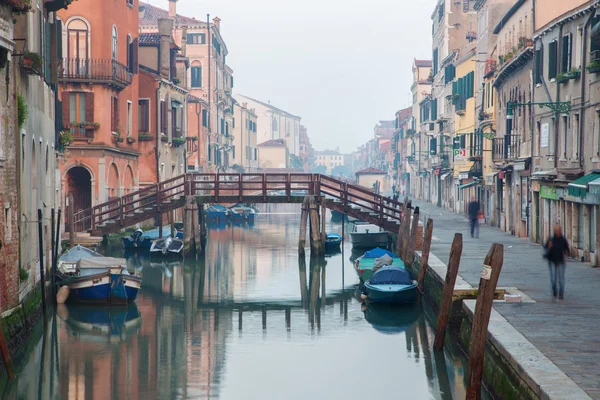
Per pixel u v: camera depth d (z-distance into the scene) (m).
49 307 24.39
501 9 44.03
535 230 31.58
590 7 23.44
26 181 19.86
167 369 17.69
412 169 92.88
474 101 49.38
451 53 59.19
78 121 38.22
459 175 50.91
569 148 26.20
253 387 16.25
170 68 50.91
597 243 23.27
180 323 22.98
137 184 45.81
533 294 18.61
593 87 23.48
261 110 138.12
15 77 17.92
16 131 17.97
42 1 22.81
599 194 20.41
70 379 16.83
